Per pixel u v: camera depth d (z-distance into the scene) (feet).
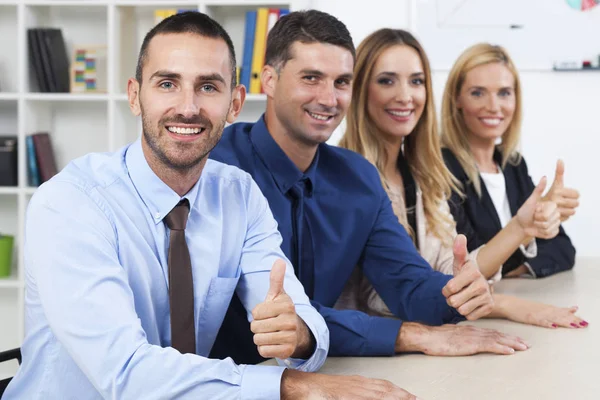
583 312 6.27
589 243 12.74
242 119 12.47
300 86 5.91
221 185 5.14
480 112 9.14
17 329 12.59
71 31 12.63
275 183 6.10
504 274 8.33
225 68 4.56
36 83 12.26
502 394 4.09
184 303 4.69
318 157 6.39
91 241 4.24
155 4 11.85
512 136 9.49
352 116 7.68
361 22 12.82
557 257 8.62
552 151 12.69
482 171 9.31
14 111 12.80
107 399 3.97
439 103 12.70
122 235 4.52
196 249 4.87
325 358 4.77
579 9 12.34
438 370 4.63
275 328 4.17
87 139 12.73
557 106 12.60
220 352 5.96
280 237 5.44
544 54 12.50
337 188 6.41
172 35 4.45
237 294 5.30
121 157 4.77
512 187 9.50
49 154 12.28
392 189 7.58
